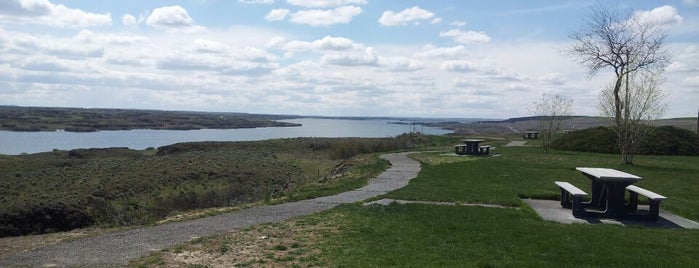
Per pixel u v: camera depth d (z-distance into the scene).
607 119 30.86
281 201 14.98
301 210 13.28
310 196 15.91
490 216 12.07
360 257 8.25
